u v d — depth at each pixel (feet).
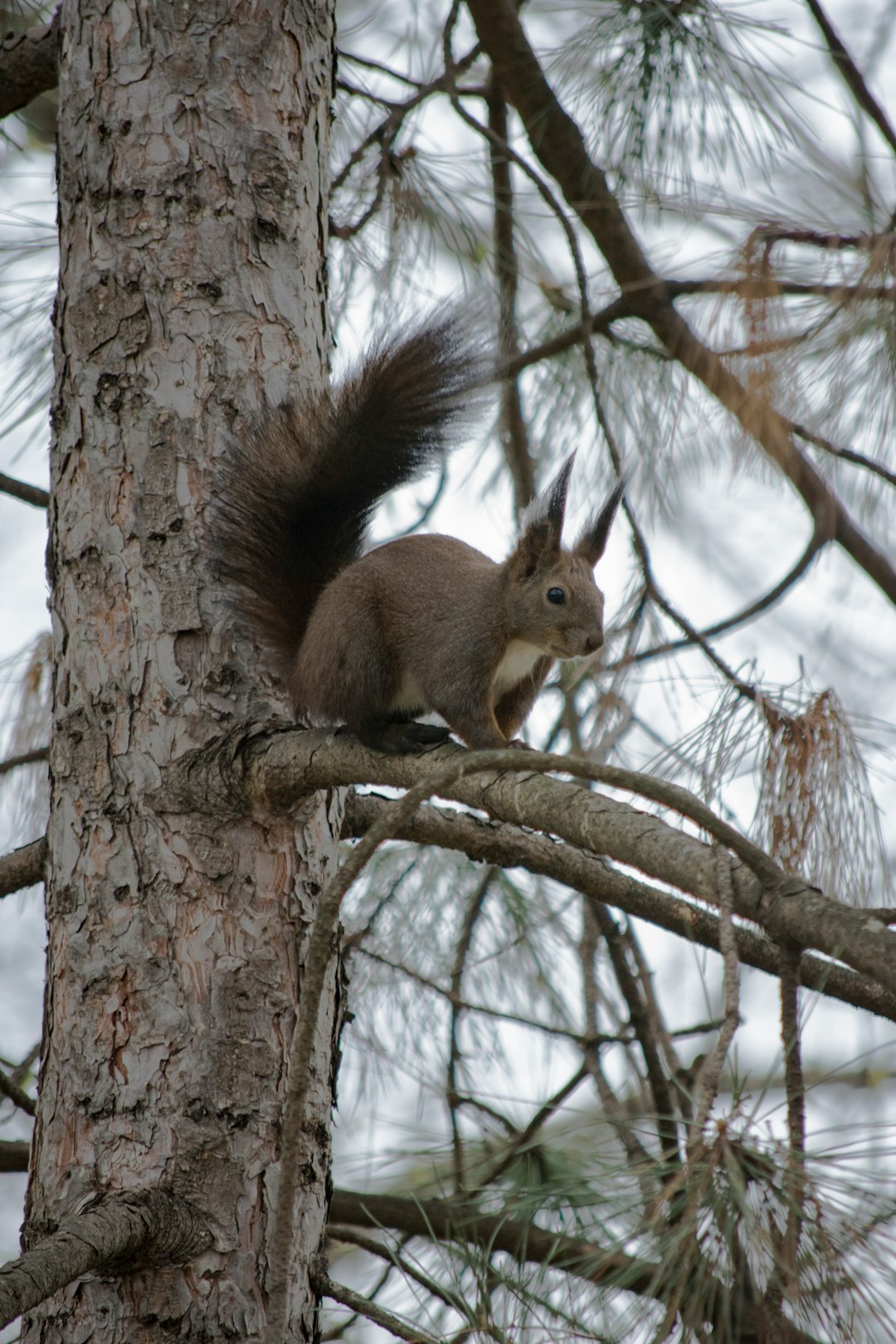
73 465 21.77
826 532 29.22
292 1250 19.22
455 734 25.27
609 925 28.53
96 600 21.18
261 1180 19.22
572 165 29.96
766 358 22.99
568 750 31.48
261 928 20.24
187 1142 19.06
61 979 20.10
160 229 22.24
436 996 31.89
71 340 22.15
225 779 20.25
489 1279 17.83
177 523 21.36
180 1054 19.43
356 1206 25.59
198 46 22.82
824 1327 12.89
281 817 20.70
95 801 20.49
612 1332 14.53
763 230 22.66
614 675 28.99
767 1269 12.92
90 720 20.83
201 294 22.11
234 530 21.93
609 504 28.45
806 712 22.59
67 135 22.86
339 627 24.09
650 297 30.42
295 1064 14.89
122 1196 18.21
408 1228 25.45
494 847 21.35
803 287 22.65
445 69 30.48
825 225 22.49
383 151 31.48
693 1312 13.29
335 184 31.45
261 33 23.18
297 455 22.99
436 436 24.00
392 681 25.58
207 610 21.16
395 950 32.04
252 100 22.95
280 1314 14.61
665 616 29.76
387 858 32.63
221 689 20.97
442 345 23.73
